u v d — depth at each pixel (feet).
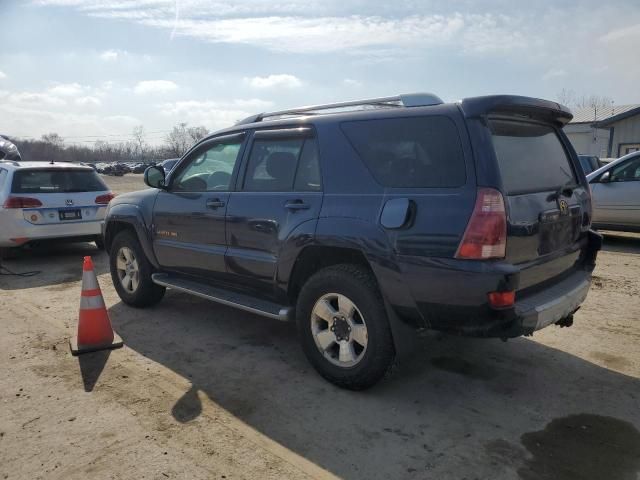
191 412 11.30
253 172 14.26
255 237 13.71
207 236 15.28
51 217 27.12
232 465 9.40
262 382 12.78
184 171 16.71
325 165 12.39
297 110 14.06
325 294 12.19
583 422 10.85
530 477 9.06
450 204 10.14
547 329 16.21
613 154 81.46
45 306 19.54
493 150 10.18
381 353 11.38
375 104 12.45
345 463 9.47
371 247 11.03
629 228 30.58
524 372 13.24
